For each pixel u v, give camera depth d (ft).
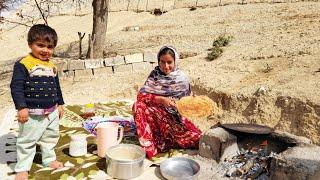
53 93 11.45
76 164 12.32
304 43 26.05
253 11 53.57
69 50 52.80
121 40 52.19
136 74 26.71
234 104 18.86
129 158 12.14
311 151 10.86
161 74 13.48
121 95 23.30
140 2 81.30
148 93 13.48
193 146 13.87
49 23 78.64
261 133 12.31
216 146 12.33
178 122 13.52
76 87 25.66
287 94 17.33
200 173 11.69
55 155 12.37
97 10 34.12
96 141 13.71
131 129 15.55
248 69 22.85
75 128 15.65
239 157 12.46
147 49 42.06
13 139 14.43
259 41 31.55
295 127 16.06
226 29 46.11
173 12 67.51
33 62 10.95
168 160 11.91
